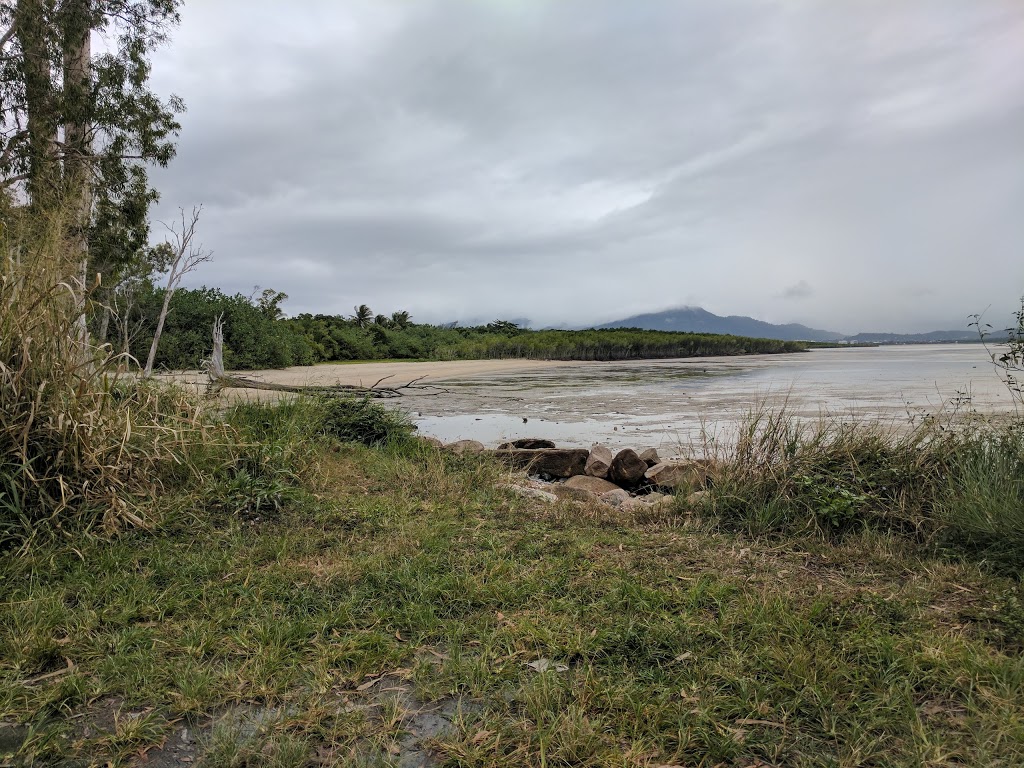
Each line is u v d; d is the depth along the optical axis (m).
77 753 1.98
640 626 2.78
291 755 1.94
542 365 43.19
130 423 4.43
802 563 3.83
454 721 2.12
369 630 2.79
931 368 33.00
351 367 36.56
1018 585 3.34
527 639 2.67
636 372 33.75
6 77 13.30
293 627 2.74
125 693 2.30
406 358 58.25
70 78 14.48
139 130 14.81
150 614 2.91
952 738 2.03
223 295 29.17
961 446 4.93
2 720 2.15
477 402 17.05
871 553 3.96
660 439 10.52
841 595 3.21
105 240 14.07
